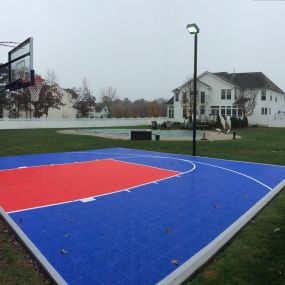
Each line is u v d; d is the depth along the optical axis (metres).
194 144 15.23
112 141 22.31
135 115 73.94
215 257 4.49
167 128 39.97
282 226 5.68
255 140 23.19
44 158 14.41
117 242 5.00
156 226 5.74
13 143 20.64
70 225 5.77
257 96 45.69
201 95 46.31
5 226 5.86
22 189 8.46
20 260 4.43
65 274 3.97
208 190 8.45
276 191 8.24
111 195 7.85
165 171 11.13
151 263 4.29
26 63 12.26
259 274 4.01
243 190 8.49
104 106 75.94
